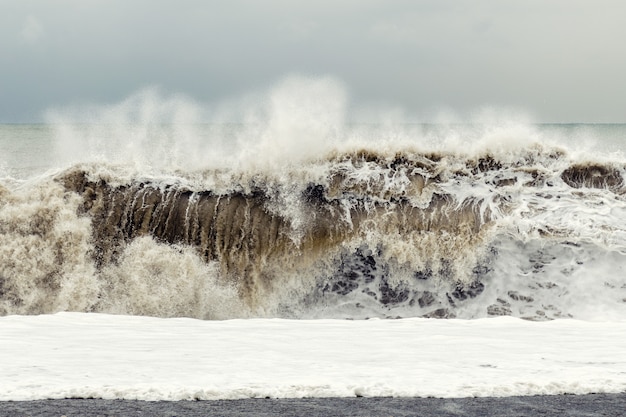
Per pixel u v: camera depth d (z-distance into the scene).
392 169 29.83
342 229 28.20
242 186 29.34
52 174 29.64
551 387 13.89
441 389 13.74
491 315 26.41
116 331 19.86
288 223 28.50
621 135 85.88
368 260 27.86
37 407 12.50
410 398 13.30
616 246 26.53
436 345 18.02
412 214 28.45
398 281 27.56
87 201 28.97
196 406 12.73
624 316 25.09
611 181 29.78
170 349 17.23
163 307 27.42
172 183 29.47
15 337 18.48
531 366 15.56
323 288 27.80
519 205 28.58
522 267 26.88
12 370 14.77
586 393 13.67
